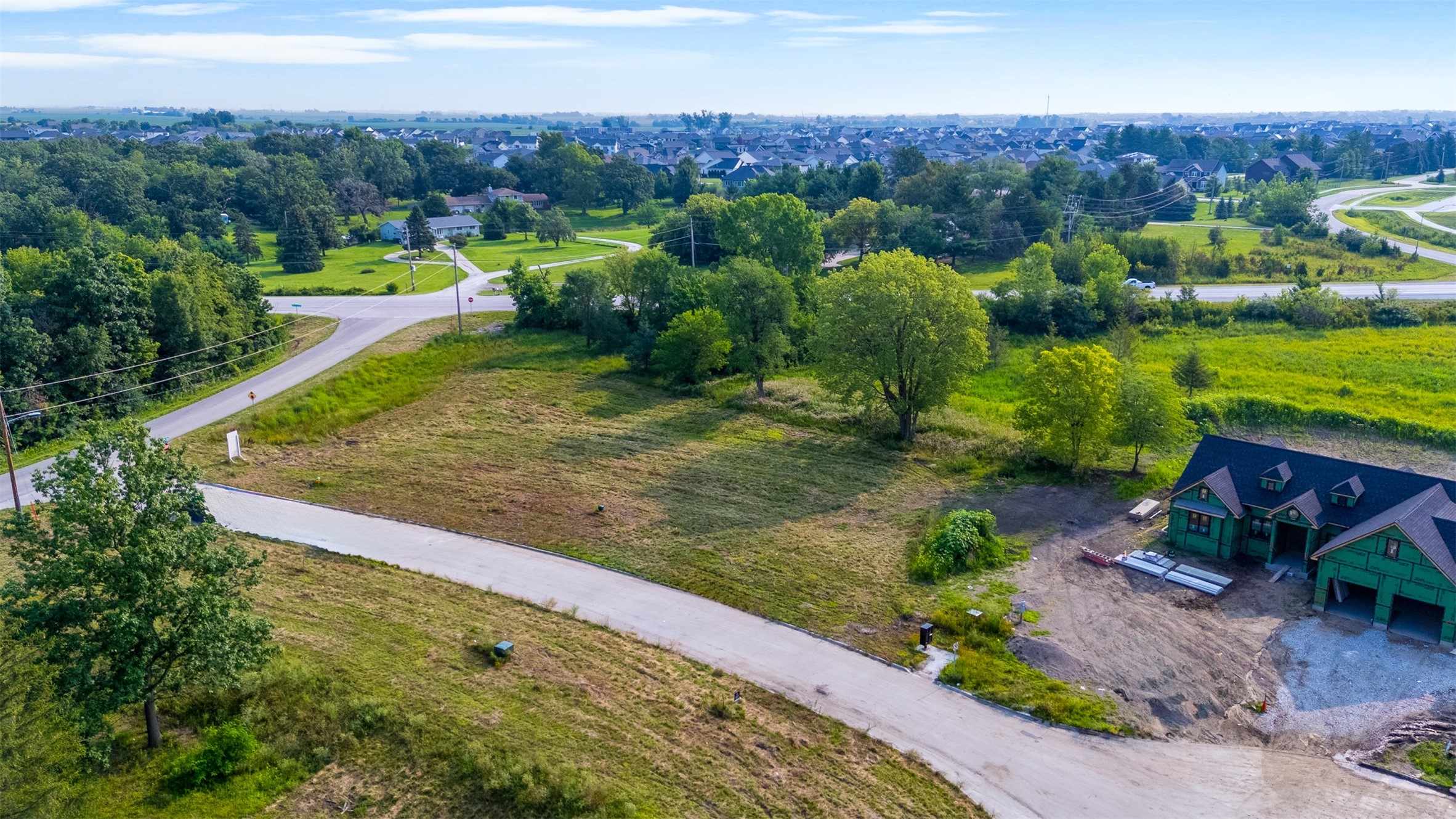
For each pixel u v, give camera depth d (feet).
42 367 214.07
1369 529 130.21
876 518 173.17
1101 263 317.22
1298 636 130.72
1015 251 439.63
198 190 539.29
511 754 103.96
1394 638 129.49
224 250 428.15
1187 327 298.97
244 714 110.73
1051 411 184.34
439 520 170.71
